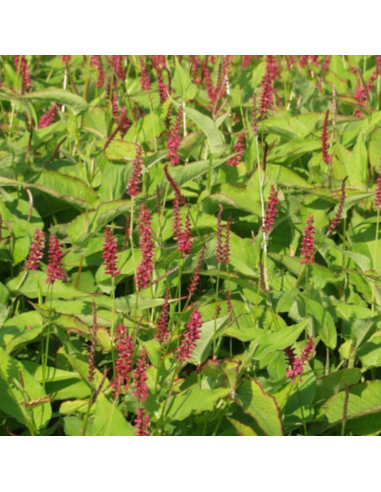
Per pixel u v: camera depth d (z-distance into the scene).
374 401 2.43
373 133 2.88
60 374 2.42
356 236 2.71
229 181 2.84
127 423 2.29
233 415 2.42
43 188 2.66
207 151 2.90
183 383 2.42
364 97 3.06
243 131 2.88
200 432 2.39
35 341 2.53
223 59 3.12
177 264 2.59
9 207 2.68
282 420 2.40
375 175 2.90
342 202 2.53
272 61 3.05
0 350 2.35
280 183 2.74
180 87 3.10
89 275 2.66
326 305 2.56
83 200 2.72
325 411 2.42
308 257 2.48
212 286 2.61
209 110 3.01
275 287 2.60
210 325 2.36
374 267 2.68
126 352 2.32
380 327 2.55
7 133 3.04
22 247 2.61
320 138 2.86
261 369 2.48
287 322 2.65
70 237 2.66
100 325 2.46
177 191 2.47
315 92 3.25
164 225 2.65
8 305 2.56
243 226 2.75
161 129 2.96
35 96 2.62
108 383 2.40
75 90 3.17
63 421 2.42
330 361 2.58
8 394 2.35
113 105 3.00
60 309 2.48
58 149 2.89
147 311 2.53
